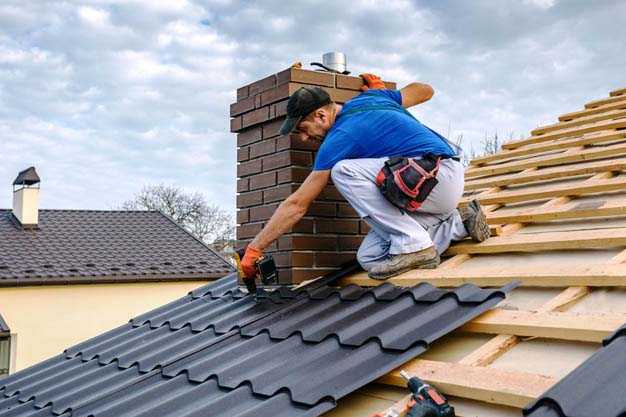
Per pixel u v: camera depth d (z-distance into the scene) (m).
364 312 3.82
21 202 19.98
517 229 4.39
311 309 4.24
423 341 3.13
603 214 3.96
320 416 3.06
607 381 2.25
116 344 5.59
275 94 5.05
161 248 20.30
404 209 4.10
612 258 3.37
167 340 4.98
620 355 2.38
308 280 4.89
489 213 4.82
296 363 3.45
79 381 4.83
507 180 5.25
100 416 3.71
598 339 2.72
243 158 5.43
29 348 17.02
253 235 5.29
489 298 3.36
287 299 4.65
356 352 3.31
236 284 5.95
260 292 4.97
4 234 19.38
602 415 2.10
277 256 5.00
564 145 5.61
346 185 4.11
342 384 3.05
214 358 3.96
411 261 4.14
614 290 3.16
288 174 4.98
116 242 20.22
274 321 4.29
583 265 3.37
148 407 3.59
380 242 4.36
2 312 16.86
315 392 3.04
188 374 3.88
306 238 4.92
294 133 4.91
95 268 18.25
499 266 3.96
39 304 17.30
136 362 4.67
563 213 4.16
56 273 17.52
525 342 3.04
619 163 4.55
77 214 21.72
